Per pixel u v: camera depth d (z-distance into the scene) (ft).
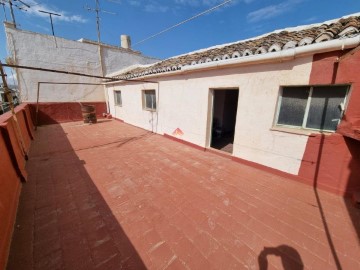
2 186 8.07
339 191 10.38
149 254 6.76
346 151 9.76
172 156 17.16
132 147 19.94
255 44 15.05
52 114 33.60
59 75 34.81
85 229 7.97
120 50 42.52
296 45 10.48
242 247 7.08
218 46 22.26
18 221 8.39
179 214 9.00
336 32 9.78
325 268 6.24
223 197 10.48
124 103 33.37
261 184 11.91
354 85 9.05
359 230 7.98
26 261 6.44
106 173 13.56
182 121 20.56
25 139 18.75
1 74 13.14
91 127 30.76
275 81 11.90
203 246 7.12
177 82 20.06
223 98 26.08
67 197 10.42
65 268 6.22
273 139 12.73
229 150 19.76
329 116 10.43
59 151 18.44
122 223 8.34
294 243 7.28
